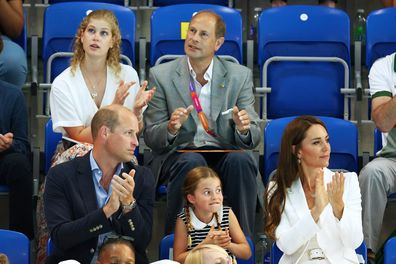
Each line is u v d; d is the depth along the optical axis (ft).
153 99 41.01
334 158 42.68
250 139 39.65
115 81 40.70
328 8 47.24
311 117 36.70
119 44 40.93
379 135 43.83
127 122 34.76
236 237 36.29
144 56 47.47
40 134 46.42
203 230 36.09
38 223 40.29
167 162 39.60
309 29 46.85
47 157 41.45
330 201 35.01
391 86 43.11
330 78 46.44
